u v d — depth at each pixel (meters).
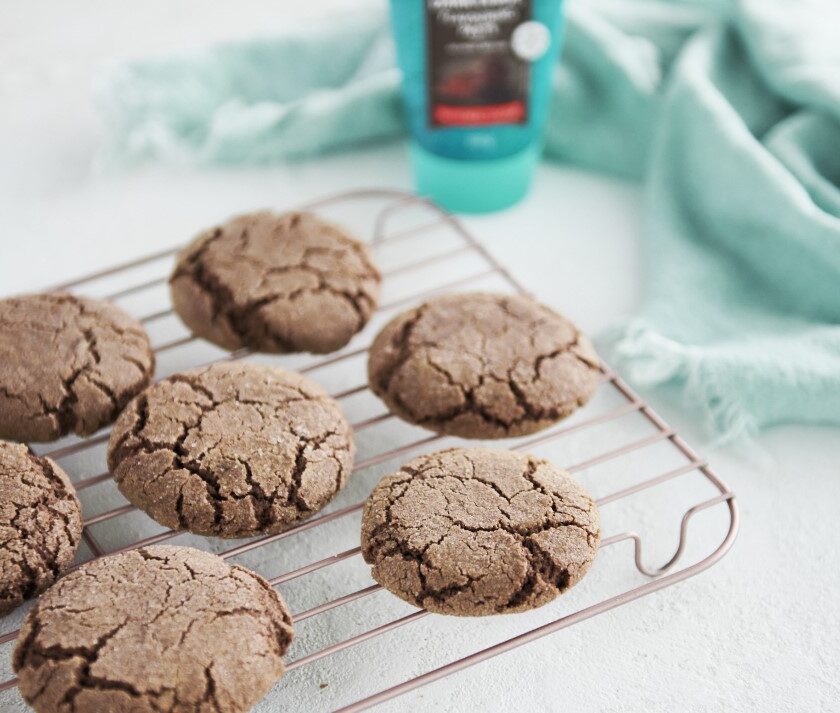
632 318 0.49
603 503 0.42
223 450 0.41
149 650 0.37
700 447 0.46
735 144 0.51
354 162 0.59
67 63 0.63
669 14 0.59
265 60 0.60
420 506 0.40
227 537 0.41
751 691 0.40
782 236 0.50
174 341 0.49
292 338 0.46
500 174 0.55
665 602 0.42
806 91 0.53
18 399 0.43
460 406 0.44
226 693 0.37
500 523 0.40
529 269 0.53
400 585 0.39
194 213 0.56
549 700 0.40
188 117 0.58
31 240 0.54
